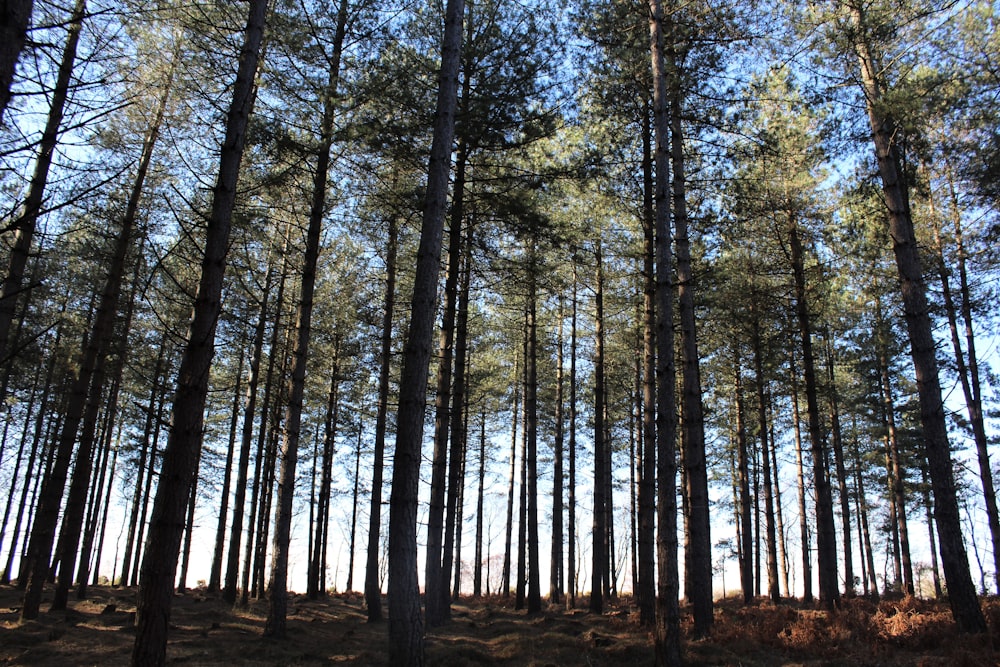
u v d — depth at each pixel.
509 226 13.26
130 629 11.65
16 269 7.39
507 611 20.31
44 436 22.70
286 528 11.88
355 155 12.85
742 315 16.05
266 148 11.29
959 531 9.74
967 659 8.30
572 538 21.69
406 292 17.09
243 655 10.20
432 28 12.82
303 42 11.52
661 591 9.06
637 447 26.55
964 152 11.94
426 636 12.96
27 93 3.51
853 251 13.62
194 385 5.89
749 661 9.54
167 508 5.59
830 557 14.33
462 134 12.33
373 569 15.95
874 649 9.60
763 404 19.61
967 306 15.28
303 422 23.80
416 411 7.60
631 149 13.76
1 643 9.82
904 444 22.62
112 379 20.05
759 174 14.38
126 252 13.59
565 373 24.78
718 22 11.38
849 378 24.55
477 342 22.61
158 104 10.76
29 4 3.60
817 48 11.09
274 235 16.08
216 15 9.95
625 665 9.95
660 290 10.13
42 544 12.06
